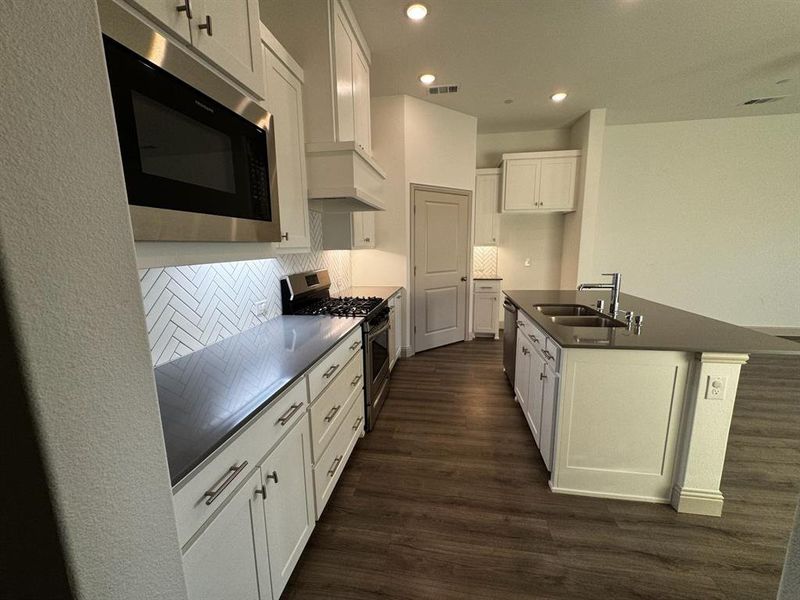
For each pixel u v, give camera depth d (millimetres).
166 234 896
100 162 489
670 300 5090
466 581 1418
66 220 448
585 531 1653
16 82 391
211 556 885
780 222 4719
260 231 1323
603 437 1828
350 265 4082
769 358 4070
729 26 2602
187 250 1025
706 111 4359
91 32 472
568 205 4699
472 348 4582
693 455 1710
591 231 4504
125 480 532
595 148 4320
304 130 2188
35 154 412
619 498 1858
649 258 5051
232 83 1209
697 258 4957
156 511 588
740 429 2535
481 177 5004
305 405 1450
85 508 475
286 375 1308
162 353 1415
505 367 3576
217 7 1086
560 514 1761
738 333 1849
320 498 1622
